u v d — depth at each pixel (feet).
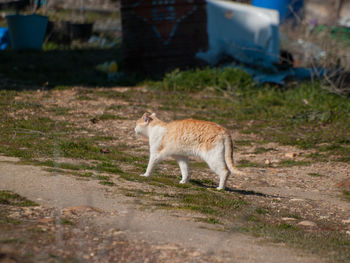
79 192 22.57
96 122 45.88
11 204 19.49
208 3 73.56
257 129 50.37
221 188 27.78
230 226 20.20
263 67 73.00
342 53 74.43
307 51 74.49
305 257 16.37
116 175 28.02
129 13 73.61
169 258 15.19
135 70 74.95
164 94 62.49
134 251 15.56
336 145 44.65
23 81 61.36
